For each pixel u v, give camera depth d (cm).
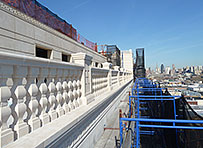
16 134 218
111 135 539
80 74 469
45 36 534
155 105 860
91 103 497
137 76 2997
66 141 290
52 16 623
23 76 233
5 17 361
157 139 623
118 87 1124
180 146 517
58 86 339
